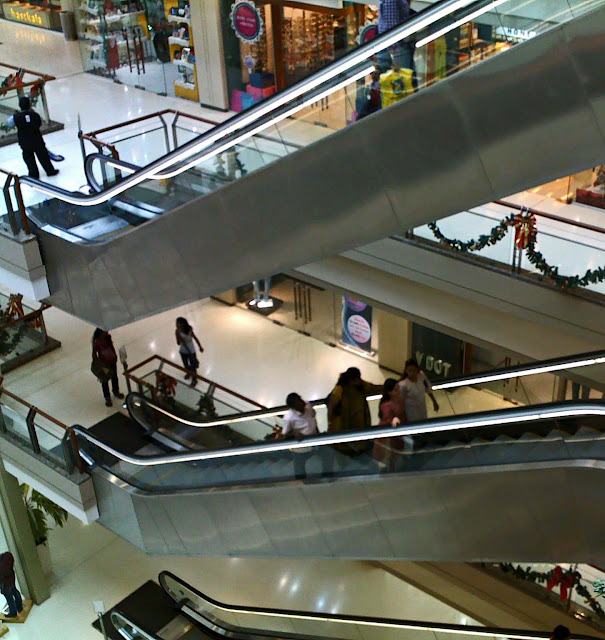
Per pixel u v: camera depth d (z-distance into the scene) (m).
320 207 7.66
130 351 17.20
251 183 8.06
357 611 14.59
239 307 19.14
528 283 10.26
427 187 6.83
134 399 14.05
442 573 14.48
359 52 7.28
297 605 14.76
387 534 9.34
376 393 10.35
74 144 16.31
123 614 14.07
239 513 10.72
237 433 12.77
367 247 11.68
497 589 13.88
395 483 8.84
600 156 5.89
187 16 17.48
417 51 6.93
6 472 13.88
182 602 14.68
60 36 23.31
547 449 8.02
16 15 24.53
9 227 11.05
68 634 14.34
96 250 10.10
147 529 12.38
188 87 18.23
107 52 19.52
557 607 13.31
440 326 11.74
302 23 15.88
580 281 9.84
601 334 9.86
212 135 8.73
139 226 9.49
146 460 11.70
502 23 6.54
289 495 9.93
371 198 7.22
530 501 8.04
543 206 12.46
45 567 15.39
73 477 12.60
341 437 9.20
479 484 8.24
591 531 7.83
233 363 17.36
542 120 5.99
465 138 6.41
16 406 13.23
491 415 8.16
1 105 16.33
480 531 8.57
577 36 5.63
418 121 6.61
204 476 11.19
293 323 18.39
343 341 17.78
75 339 16.83
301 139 7.79
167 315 18.72
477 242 10.56
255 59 16.62
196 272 9.23
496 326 11.24
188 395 13.78
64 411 14.66
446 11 6.73
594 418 8.10
